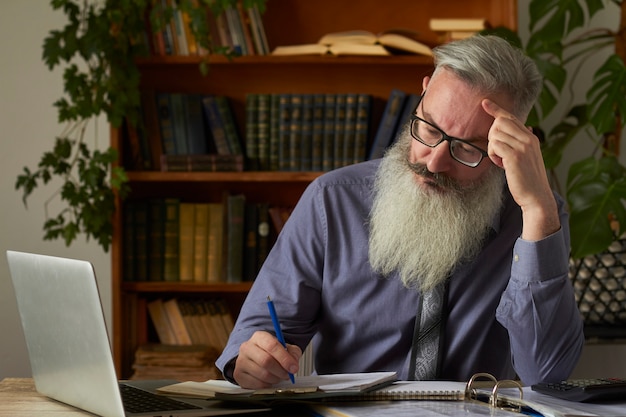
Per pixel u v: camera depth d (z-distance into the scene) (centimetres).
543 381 174
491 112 167
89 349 135
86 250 368
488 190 181
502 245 189
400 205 181
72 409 147
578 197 305
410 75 350
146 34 331
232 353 169
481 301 187
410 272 185
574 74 363
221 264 335
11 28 363
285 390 145
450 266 182
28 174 327
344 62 330
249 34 335
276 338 169
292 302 188
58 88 365
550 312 168
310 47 329
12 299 367
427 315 186
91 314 131
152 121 336
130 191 334
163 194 354
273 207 352
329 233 192
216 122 338
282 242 196
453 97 170
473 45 173
